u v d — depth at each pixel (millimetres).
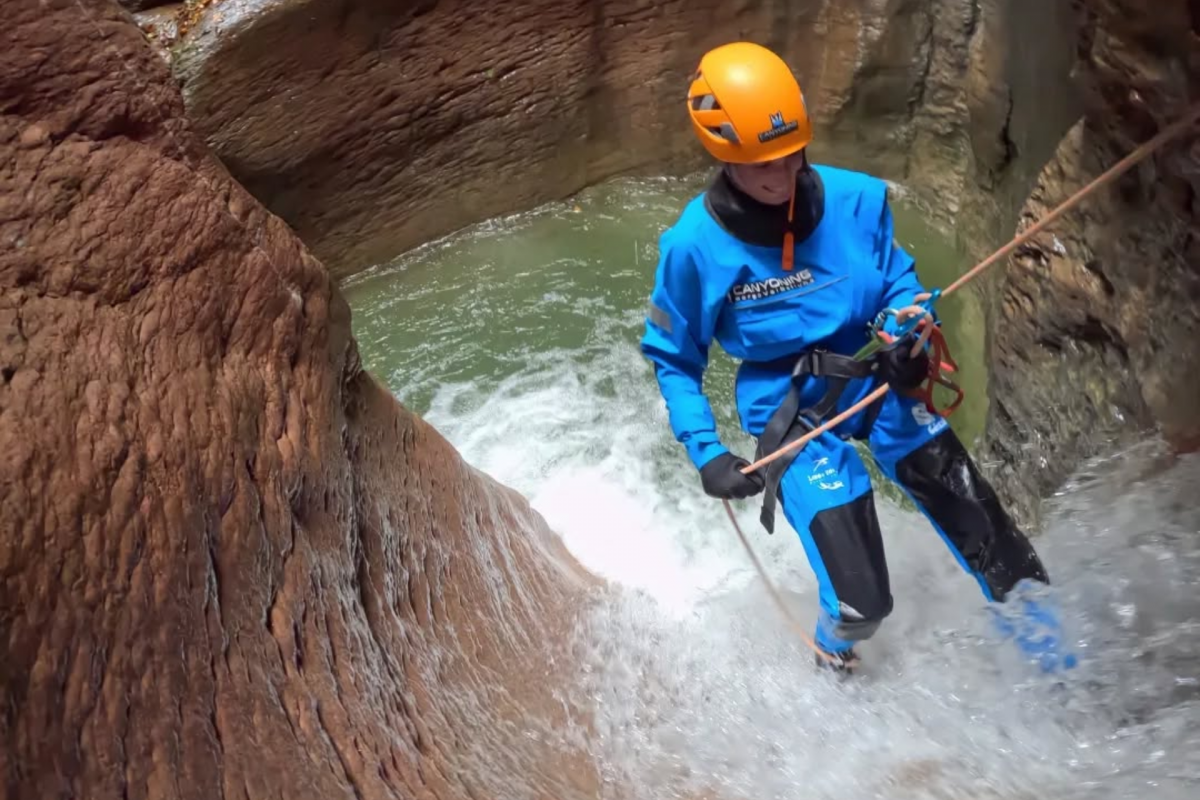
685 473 4418
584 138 5652
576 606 3211
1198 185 2383
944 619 2871
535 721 2416
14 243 1339
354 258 5398
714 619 3342
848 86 5312
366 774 1663
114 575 1251
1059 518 2846
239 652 1500
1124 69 2521
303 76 4648
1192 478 2535
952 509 2480
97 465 1287
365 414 2400
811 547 2396
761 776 2334
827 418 2430
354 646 1897
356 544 2100
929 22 4852
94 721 1151
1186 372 2572
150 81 1607
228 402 1653
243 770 1389
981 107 4406
